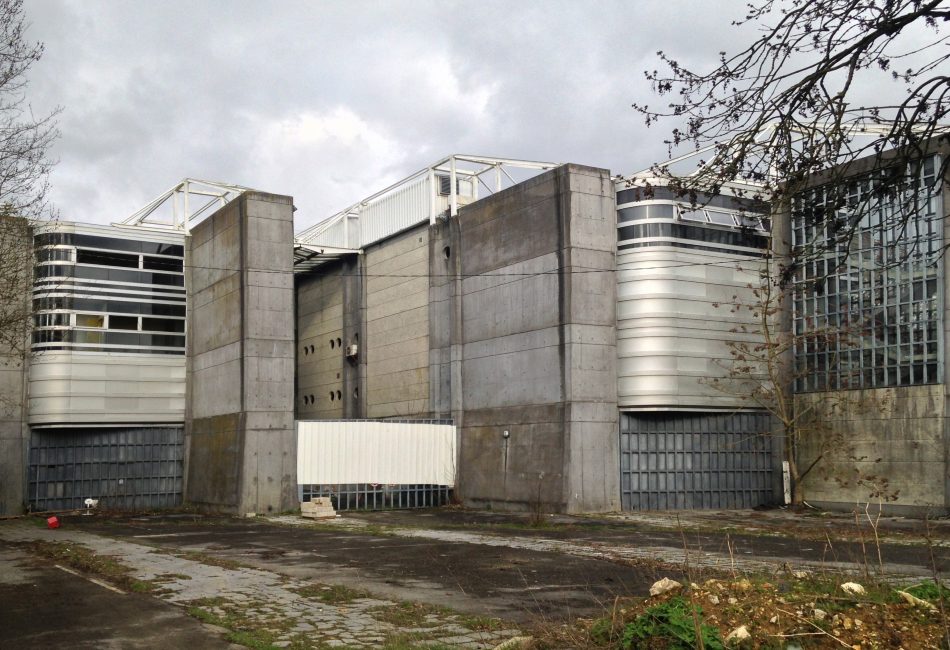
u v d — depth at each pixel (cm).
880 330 3316
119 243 4338
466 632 1155
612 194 3678
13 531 2986
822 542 2275
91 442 4259
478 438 3969
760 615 986
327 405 5228
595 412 3519
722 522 2981
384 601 1398
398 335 4625
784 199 1039
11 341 2334
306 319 5512
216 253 4197
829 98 996
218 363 4100
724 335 3675
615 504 3509
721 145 1053
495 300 3928
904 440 3262
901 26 941
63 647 1105
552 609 1302
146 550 2216
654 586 1144
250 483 3716
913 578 1500
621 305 3638
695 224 3656
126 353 4300
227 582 1617
